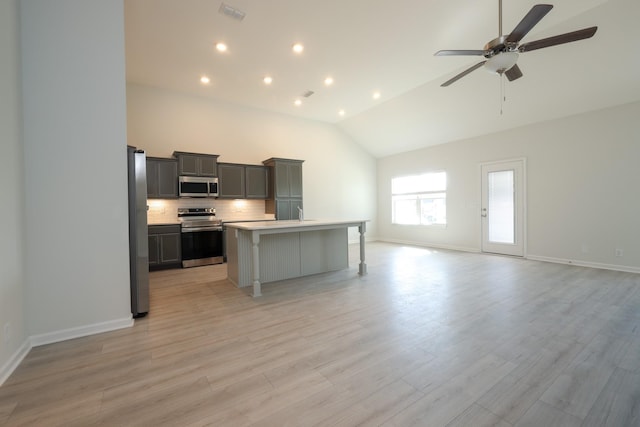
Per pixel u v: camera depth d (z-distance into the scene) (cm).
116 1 243
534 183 518
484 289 346
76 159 229
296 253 415
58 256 223
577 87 420
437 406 146
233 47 384
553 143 493
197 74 468
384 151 805
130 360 194
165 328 245
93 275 236
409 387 162
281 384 166
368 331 235
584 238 461
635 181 411
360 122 714
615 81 391
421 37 365
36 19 216
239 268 368
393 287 360
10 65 194
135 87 507
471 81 477
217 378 172
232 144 607
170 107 538
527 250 530
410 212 769
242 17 321
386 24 338
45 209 218
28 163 212
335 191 770
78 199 229
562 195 483
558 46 368
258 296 329
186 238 500
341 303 303
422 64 435
